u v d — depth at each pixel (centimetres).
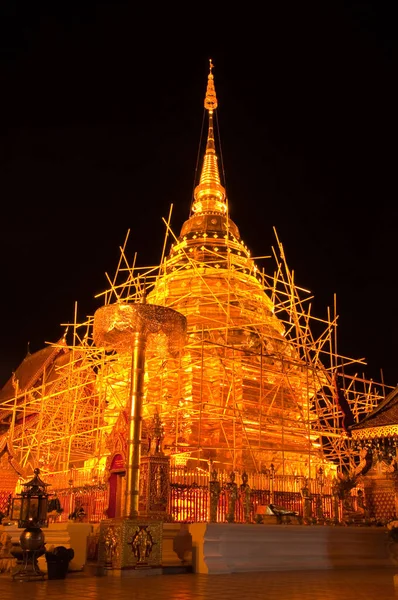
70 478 2742
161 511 1873
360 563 1909
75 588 1255
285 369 3238
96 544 1678
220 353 3180
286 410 3191
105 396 3338
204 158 4875
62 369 3828
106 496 2230
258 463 2903
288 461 3028
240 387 3144
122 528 1533
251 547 1720
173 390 3169
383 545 1989
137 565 1530
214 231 4250
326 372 3241
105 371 3334
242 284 3791
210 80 5306
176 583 1353
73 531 1741
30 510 1479
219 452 2934
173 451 2764
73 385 3550
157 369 3159
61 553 1469
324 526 1878
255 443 2992
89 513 2306
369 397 3762
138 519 1570
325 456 3272
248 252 4266
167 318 1756
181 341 1945
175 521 1903
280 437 3097
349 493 2228
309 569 1780
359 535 1948
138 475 1644
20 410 3856
